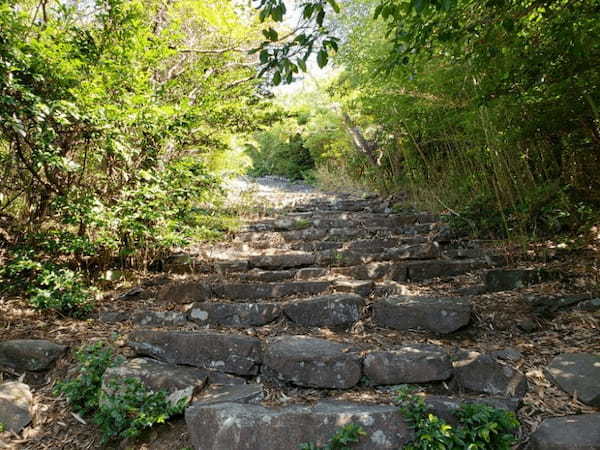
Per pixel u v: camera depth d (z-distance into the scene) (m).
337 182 10.61
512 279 3.10
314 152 12.72
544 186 3.64
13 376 2.41
